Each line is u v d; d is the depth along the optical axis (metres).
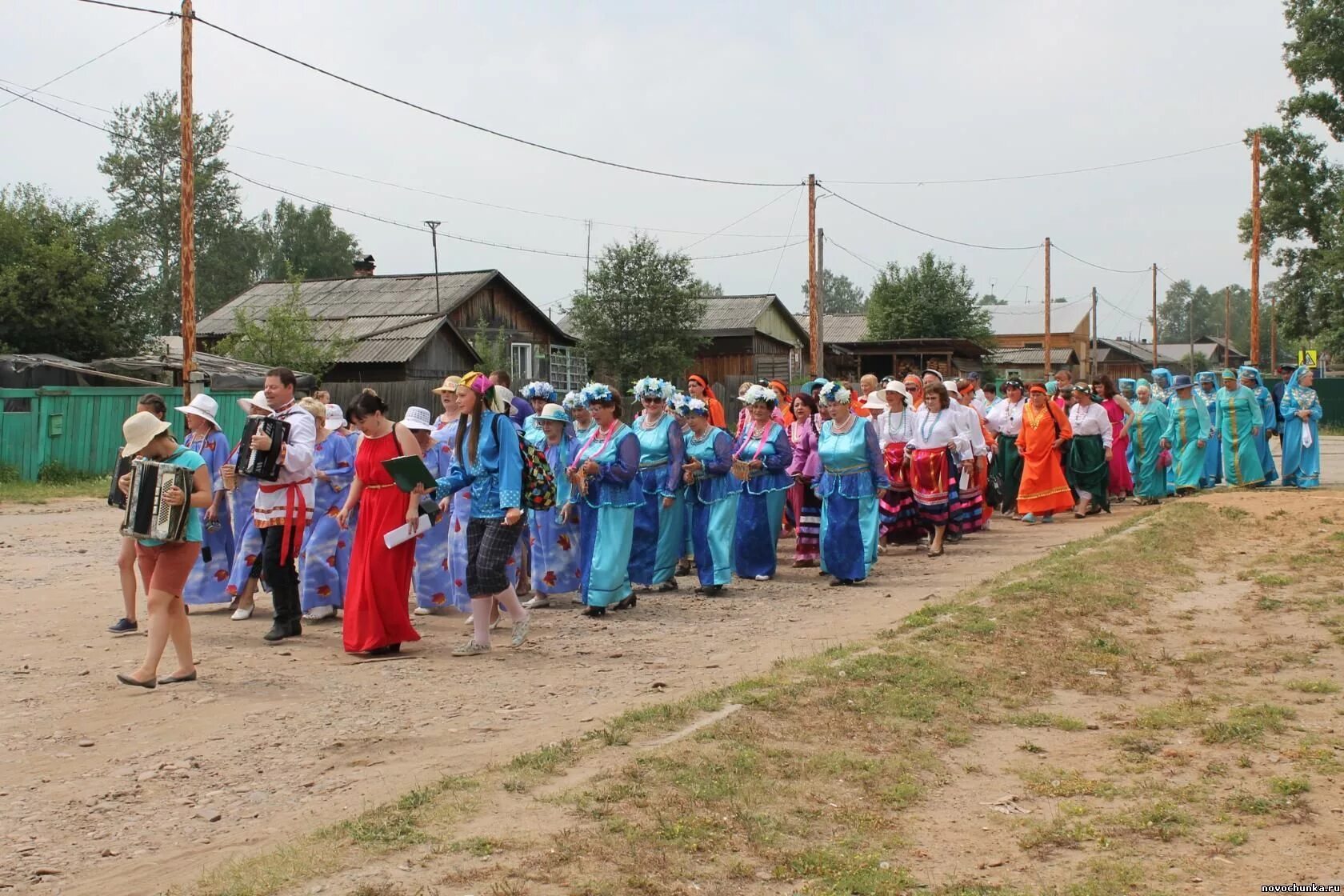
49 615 9.61
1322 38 44.59
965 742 5.84
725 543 10.78
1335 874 4.29
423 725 6.28
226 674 7.54
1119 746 5.78
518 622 8.41
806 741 5.69
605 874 4.11
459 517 9.43
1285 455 17.94
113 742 6.03
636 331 39.81
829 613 9.68
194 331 21.19
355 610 8.12
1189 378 17.75
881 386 15.95
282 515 8.62
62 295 30.27
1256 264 34.09
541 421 10.20
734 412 42.19
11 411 22.97
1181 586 9.84
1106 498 16.73
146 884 4.26
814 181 31.84
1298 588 9.50
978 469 14.44
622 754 5.45
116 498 8.92
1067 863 4.41
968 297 57.31
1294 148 45.31
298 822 4.86
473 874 4.10
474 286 36.91
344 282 39.62
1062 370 17.39
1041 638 7.91
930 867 4.36
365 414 8.08
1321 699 6.50
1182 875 4.29
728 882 4.12
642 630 9.05
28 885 4.27
